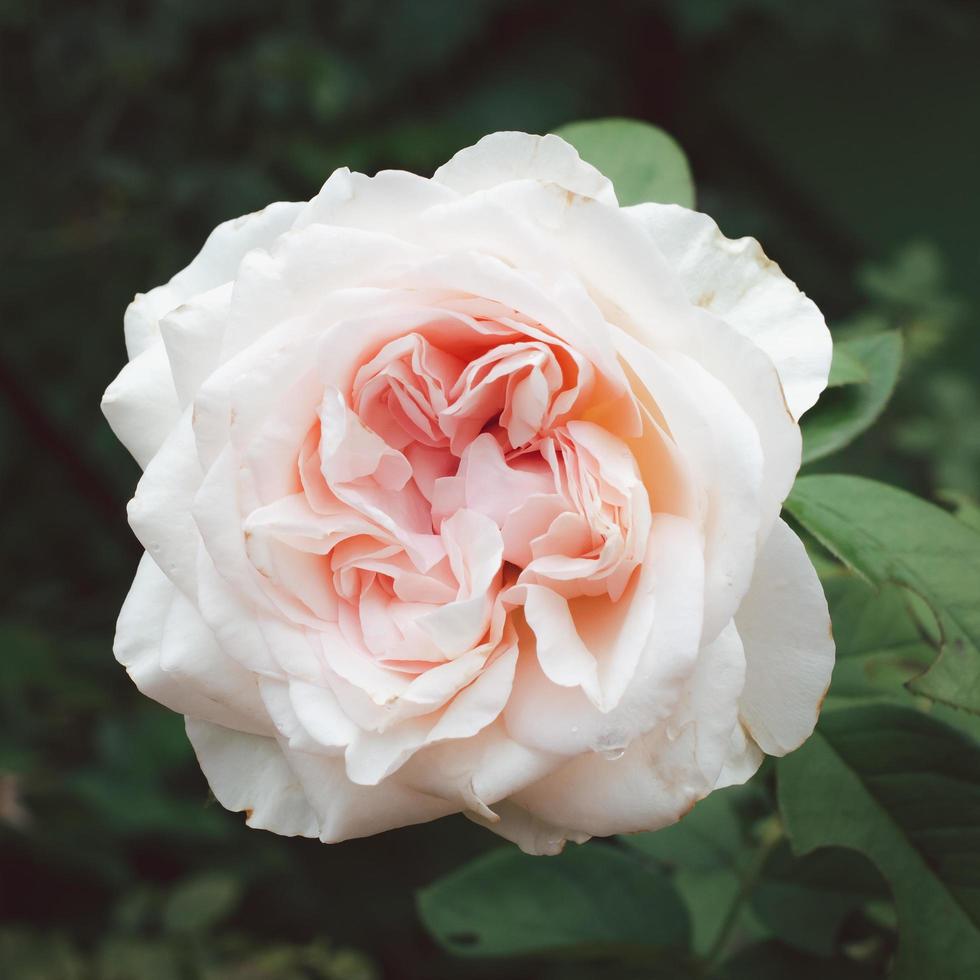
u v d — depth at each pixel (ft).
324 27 2.92
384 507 1.08
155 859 2.27
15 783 1.91
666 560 1.01
